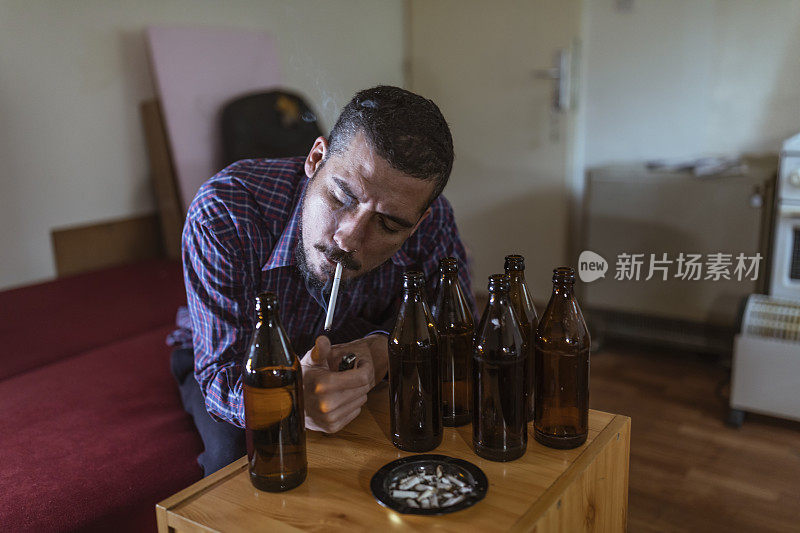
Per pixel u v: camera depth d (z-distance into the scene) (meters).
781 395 2.17
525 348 0.95
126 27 2.82
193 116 2.93
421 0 3.80
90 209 2.80
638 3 3.15
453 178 3.80
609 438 1.02
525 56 3.44
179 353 1.51
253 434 0.90
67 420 1.46
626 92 3.27
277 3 3.32
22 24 2.51
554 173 3.46
